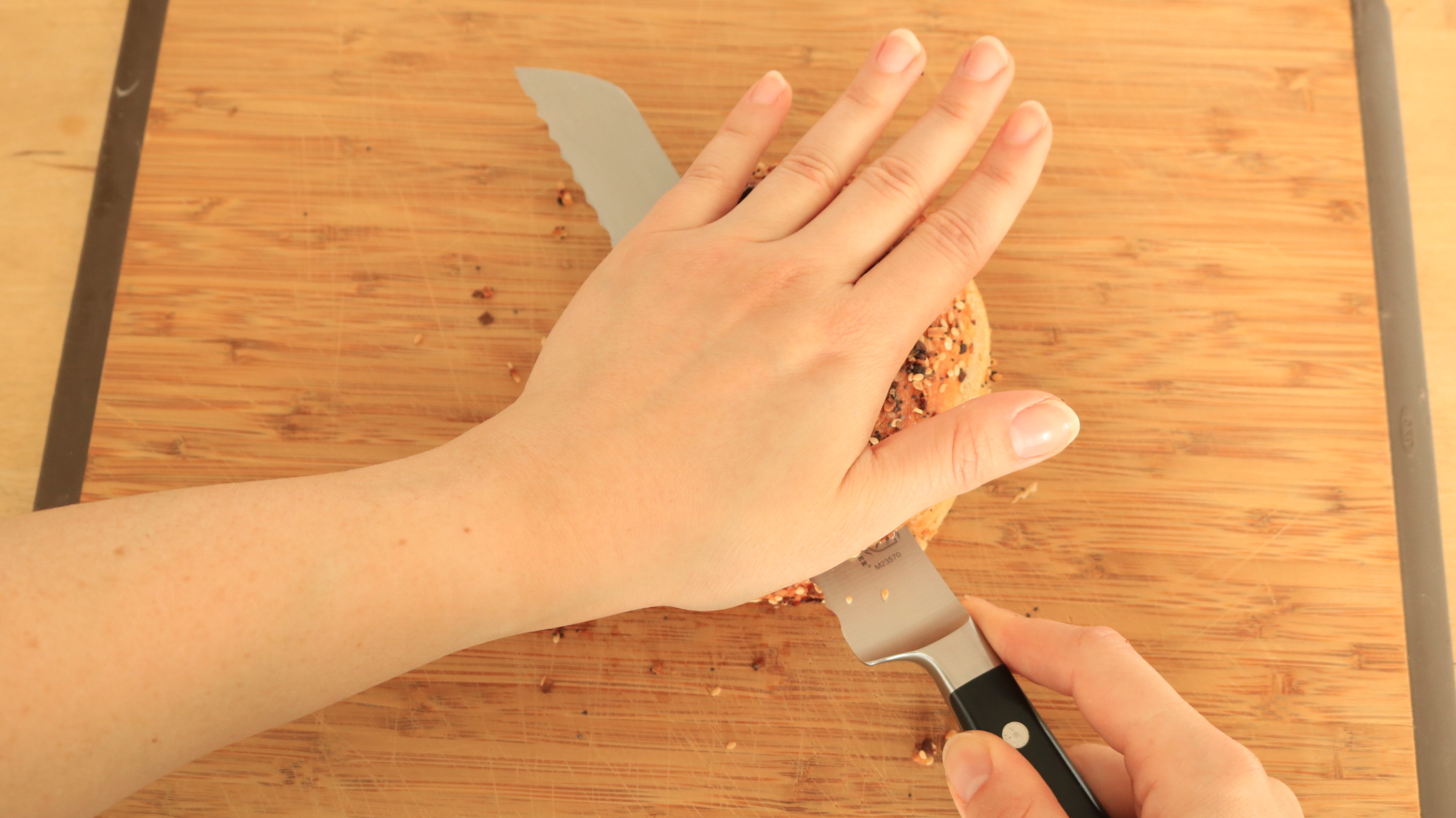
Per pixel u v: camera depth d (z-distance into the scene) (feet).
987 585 1.48
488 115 1.59
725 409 1.26
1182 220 1.54
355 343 1.53
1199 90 1.57
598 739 1.45
